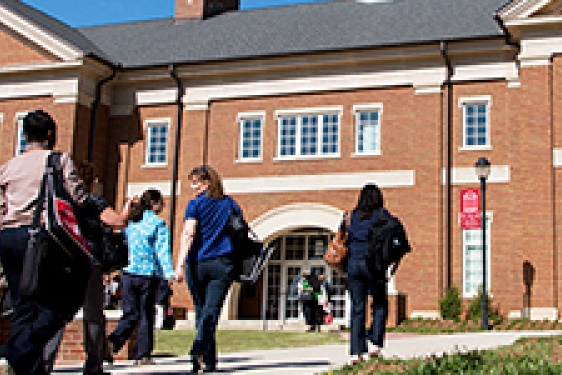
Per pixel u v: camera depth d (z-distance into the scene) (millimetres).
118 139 28922
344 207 25812
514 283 23500
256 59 27031
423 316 24188
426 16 27594
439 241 24547
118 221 6883
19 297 6051
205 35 30562
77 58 27172
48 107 27781
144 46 30625
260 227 26547
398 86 25781
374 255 8906
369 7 29469
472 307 22828
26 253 5832
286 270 27469
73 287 6047
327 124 26531
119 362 10680
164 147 28453
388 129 25703
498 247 23938
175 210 27859
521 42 23594
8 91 28359
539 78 23281
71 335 11180
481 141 24969
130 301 10109
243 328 24578
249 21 31016
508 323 21844
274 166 26844
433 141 25172
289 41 28047
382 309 9297
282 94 27078
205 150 27781
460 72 25281
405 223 25000
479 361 8734
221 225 8562
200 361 8578
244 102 27609
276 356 11258
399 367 8664
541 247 22562
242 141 27562
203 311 8453
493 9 26953
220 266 8477
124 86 29125
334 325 23453
